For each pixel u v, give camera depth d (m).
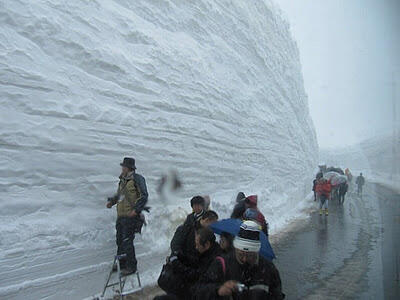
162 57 7.30
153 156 6.66
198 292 2.78
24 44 4.64
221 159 9.57
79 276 4.83
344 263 7.45
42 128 4.64
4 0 4.51
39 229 4.43
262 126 13.26
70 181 4.97
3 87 4.30
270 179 13.89
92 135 5.34
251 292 2.65
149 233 6.30
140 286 5.33
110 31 6.16
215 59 10.12
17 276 4.14
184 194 7.69
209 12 10.16
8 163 4.25
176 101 7.52
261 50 14.27
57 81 4.93
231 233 3.35
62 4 5.30
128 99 6.15
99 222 5.30
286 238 10.28
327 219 13.84
